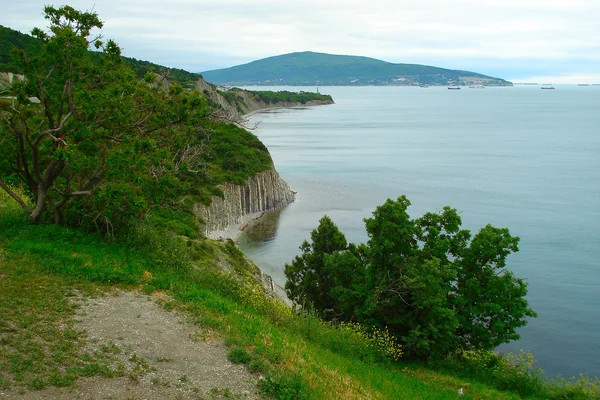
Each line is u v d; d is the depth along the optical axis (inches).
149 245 785.6
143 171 756.6
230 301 700.0
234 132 3307.1
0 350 413.7
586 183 3587.6
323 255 1186.6
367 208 2923.2
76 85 776.9
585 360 1328.7
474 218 2655.0
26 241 670.5
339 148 5438.0
